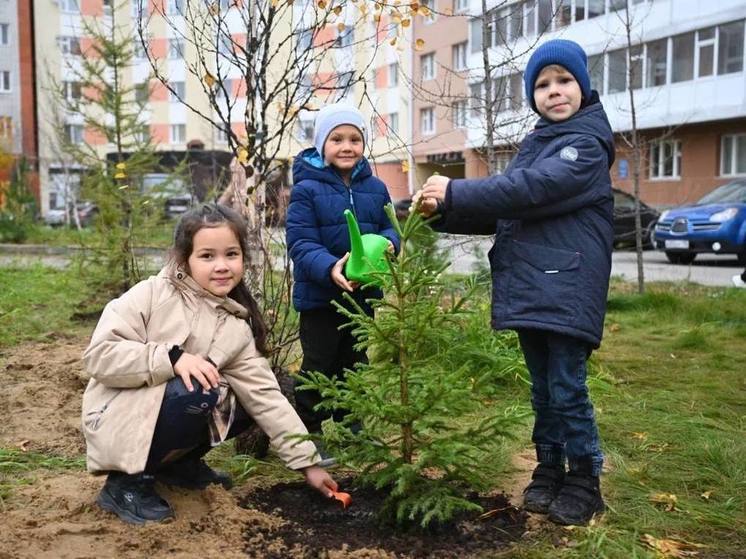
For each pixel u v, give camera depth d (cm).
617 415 457
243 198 438
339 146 370
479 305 577
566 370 297
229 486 326
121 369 278
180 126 3953
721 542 292
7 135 3372
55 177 2817
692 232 1580
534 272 296
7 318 761
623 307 877
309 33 492
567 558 270
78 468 361
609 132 309
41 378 536
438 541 280
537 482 318
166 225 849
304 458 299
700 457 380
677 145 2661
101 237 832
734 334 737
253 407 303
